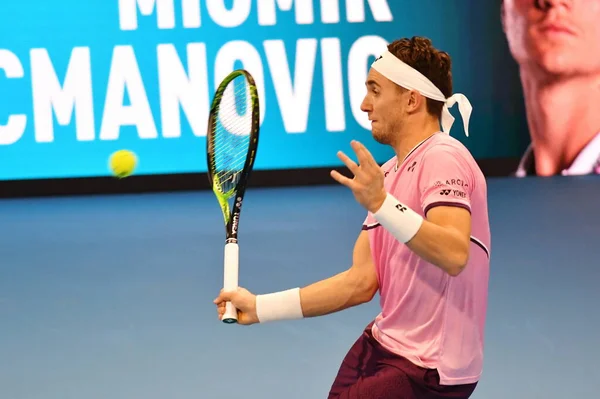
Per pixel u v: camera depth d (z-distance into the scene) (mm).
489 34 37688
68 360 17125
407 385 8719
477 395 14922
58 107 36531
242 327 18688
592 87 37219
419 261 8680
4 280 23328
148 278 22953
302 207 32344
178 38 36688
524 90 37781
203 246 26422
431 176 8438
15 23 36094
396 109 9070
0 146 36500
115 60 36531
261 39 36969
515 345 17234
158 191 37031
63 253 26234
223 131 10672
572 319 18625
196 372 16266
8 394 15469
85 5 36281
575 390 15000
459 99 9055
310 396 14945
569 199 32125
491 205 31734
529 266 23016
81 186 36812
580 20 36906
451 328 8656
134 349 17609
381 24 37406
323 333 18094
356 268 9750
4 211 33500
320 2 37094
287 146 37469
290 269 23219
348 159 8008
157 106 36844
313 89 37344
